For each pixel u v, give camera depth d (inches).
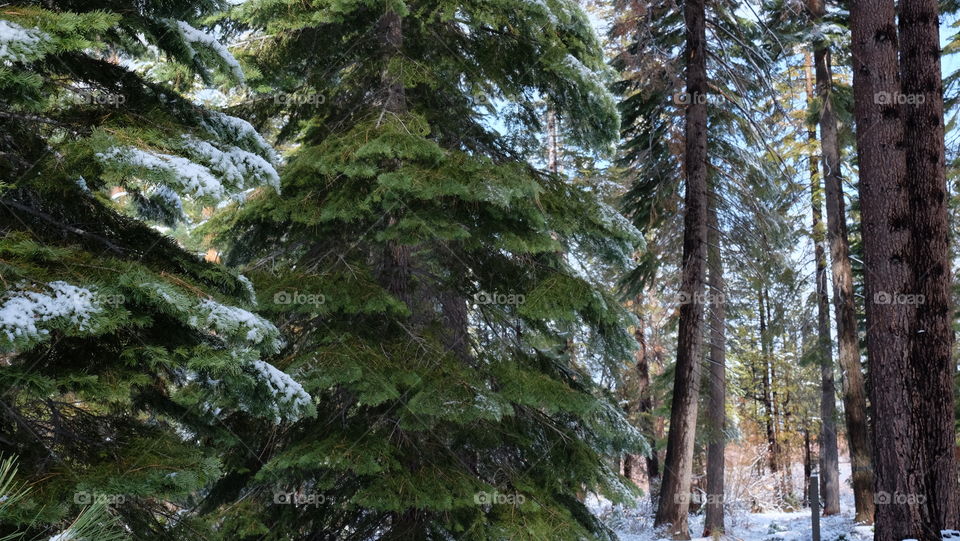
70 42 135.6
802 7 523.2
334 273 287.9
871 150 329.7
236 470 300.8
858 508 608.7
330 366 257.3
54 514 132.3
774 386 1127.0
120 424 182.4
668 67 495.2
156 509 182.9
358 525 300.7
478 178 267.1
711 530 595.5
